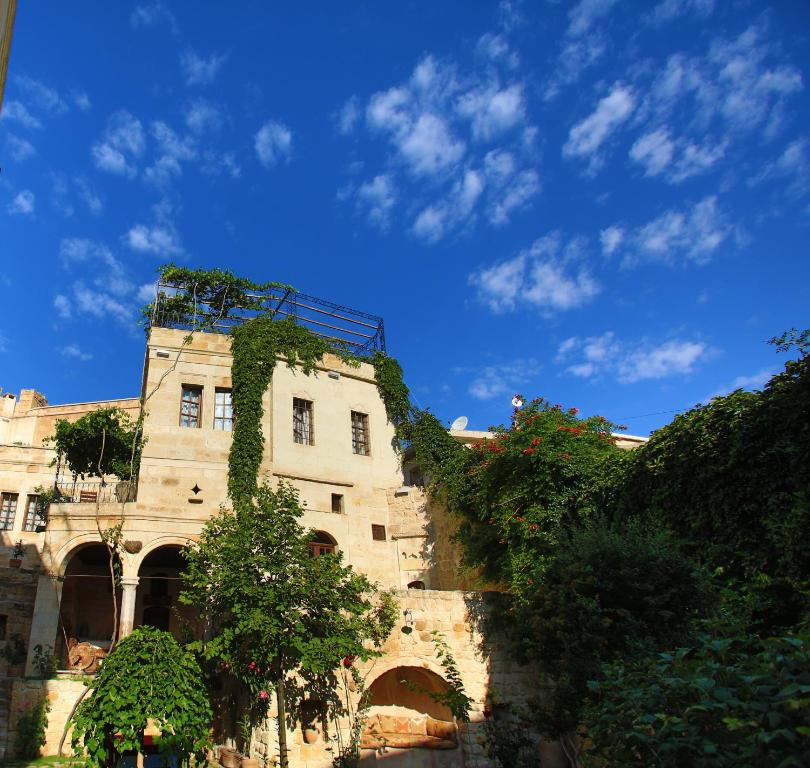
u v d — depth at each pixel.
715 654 6.59
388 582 25.78
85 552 24.38
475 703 16.44
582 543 14.90
